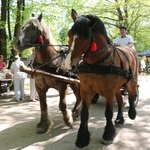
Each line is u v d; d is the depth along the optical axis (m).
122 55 4.78
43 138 4.86
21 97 9.35
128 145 4.43
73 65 3.71
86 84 4.20
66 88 5.17
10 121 6.21
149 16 23.42
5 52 11.67
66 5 13.11
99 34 4.01
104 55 4.07
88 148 4.28
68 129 5.38
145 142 4.59
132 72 5.05
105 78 4.07
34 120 6.27
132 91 5.76
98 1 20.09
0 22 10.98
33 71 4.56
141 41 28.45
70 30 3.74
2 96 10.04
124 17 22.44
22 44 4.76
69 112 5.46
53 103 8.55
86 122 4.29
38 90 5.20
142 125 5.64
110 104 4.29
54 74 5.00
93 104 7.93
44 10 11.98
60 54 5.18
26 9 11.38
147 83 15.27
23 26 4.93
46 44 5.04
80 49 3.69
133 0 19.41
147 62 34.06
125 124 5.71
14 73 9.11
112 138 4.44
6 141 4.75
